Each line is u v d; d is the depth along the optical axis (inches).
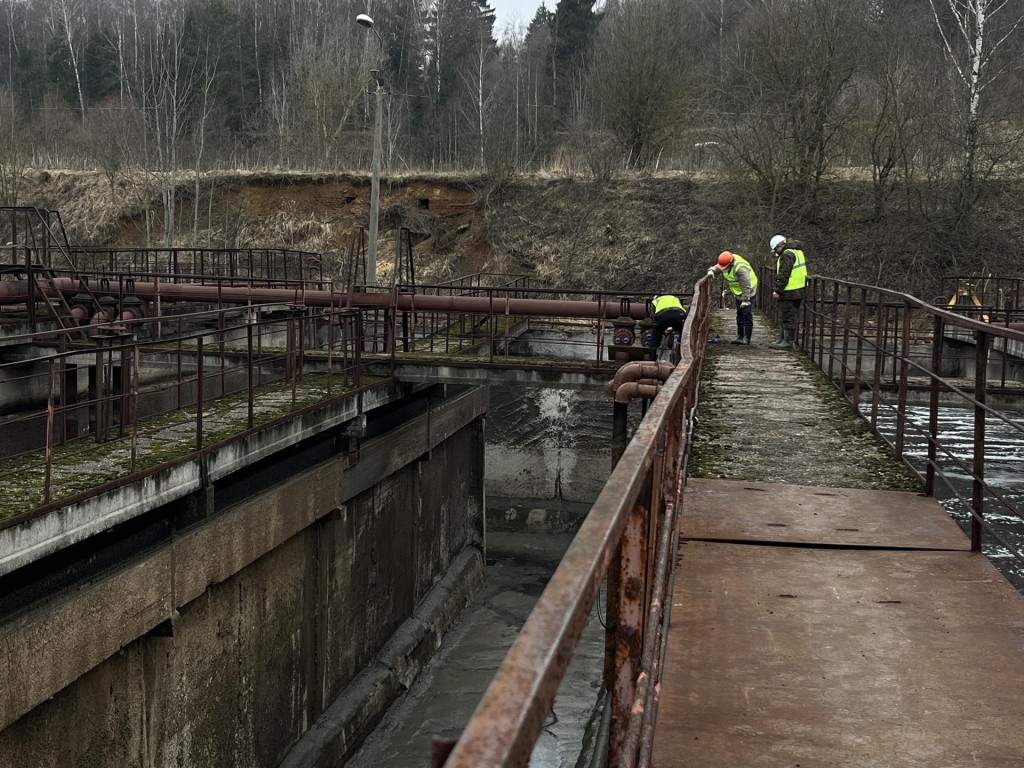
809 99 1445.6
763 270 1045.2
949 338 891.4
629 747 80.4
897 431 307.9
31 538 360.5
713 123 1608.0
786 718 135.0
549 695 38.9
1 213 1817.2
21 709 348.2
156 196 1825.8
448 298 758.5
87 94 2960.1
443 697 679.1
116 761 413.7
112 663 411.5
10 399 666.2
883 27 1502.2
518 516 1002.1
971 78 1365.7
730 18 2583.7
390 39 2910.9
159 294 831.7
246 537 496.7
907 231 1407.5
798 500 255.6
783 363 561.6
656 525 115.9
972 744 127.9
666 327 690.8
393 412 740.7
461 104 2460.6
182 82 2423.7
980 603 181.3
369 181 1756.9
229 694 496.4
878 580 194.2
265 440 528.7
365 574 666.8
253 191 1801.2
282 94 2576.3
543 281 1561.3
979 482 212.4
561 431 995.3
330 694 608.1
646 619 110.9
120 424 510.6
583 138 1811.0
